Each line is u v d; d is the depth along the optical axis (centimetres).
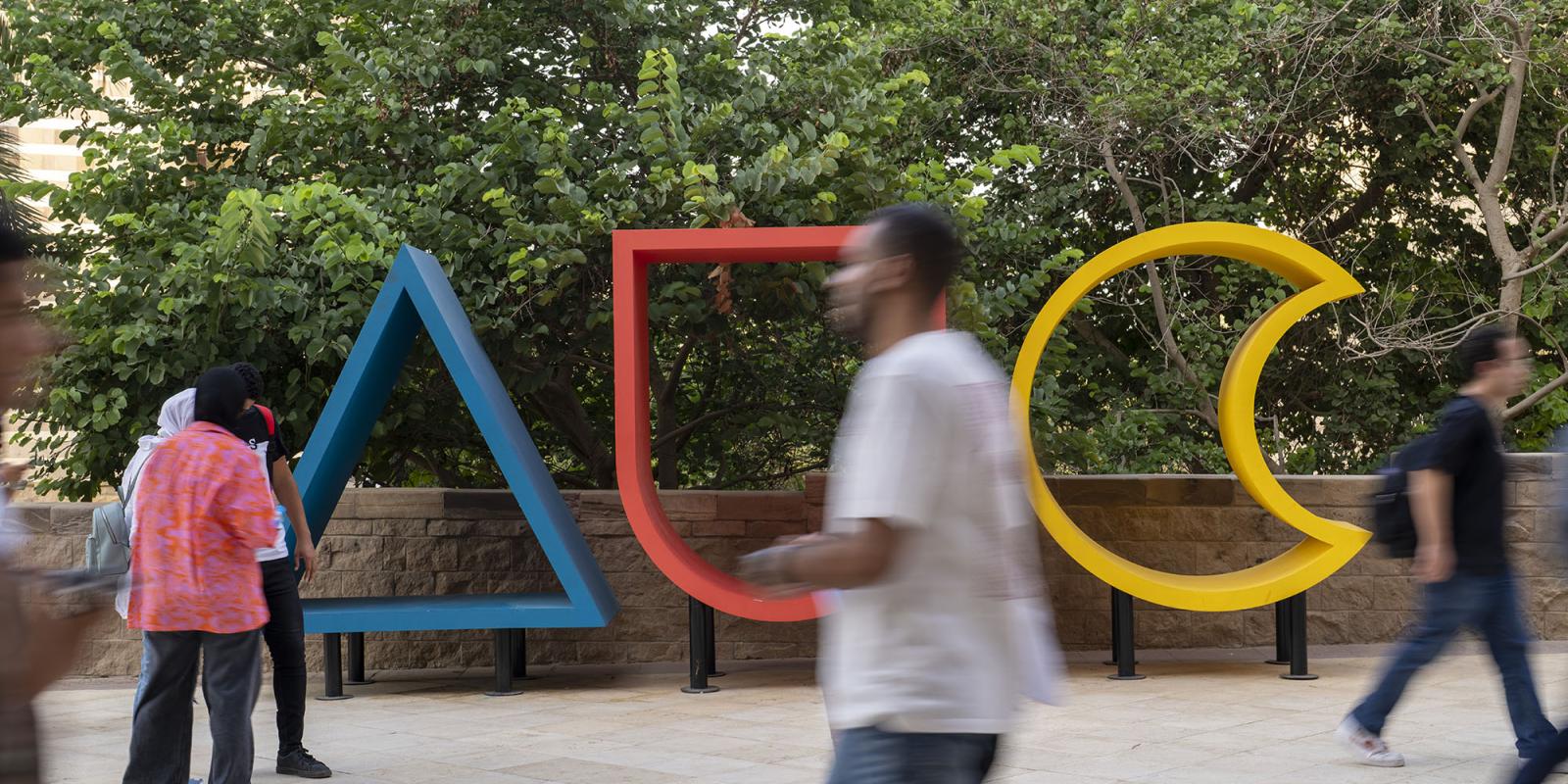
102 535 489
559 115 944
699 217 869
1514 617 504
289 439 955
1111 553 874
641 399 784
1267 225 1434
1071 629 909
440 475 1205
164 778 452
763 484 1316
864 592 229
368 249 843
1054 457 999
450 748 618
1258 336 775
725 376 1215
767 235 745
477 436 1128
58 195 978
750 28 1201
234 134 1060
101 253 977
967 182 926
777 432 1234
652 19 1047
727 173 983
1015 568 235
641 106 902
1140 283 1364
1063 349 1015
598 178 914
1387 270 1398
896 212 247
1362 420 1322
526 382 1002
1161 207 1267
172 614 445
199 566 449
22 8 1016
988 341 960
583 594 752
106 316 892
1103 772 536
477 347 841
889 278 245
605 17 1034
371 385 786
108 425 896
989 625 228
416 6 1023
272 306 877
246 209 823
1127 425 1156
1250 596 770
